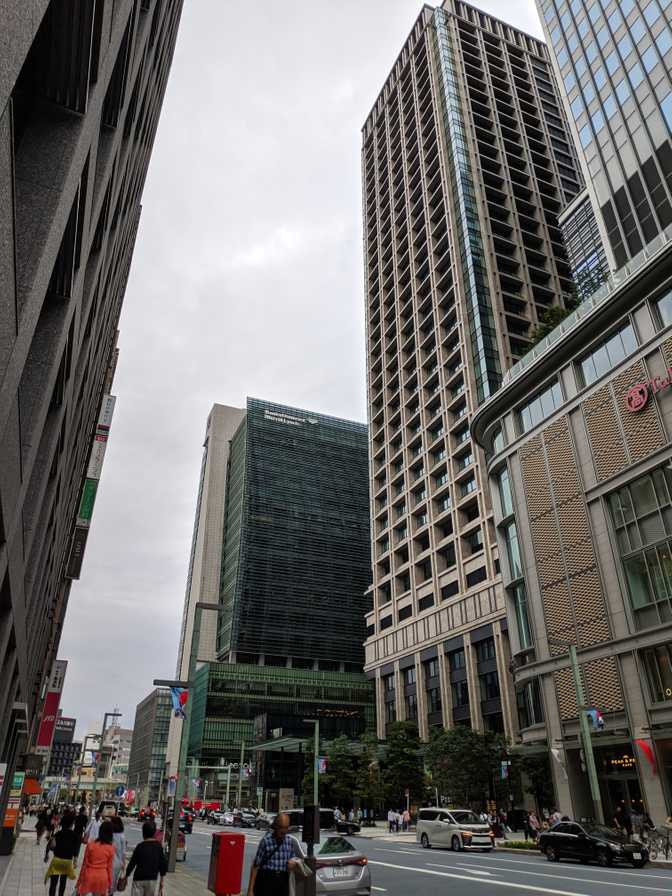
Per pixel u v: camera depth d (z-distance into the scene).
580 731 34.47
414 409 92.38
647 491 33.53
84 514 47.03
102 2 7.60
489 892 14.79
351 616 133.75
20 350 6.81
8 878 18.09
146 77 17.39
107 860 9.92
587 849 21.94
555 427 41.12
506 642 61.84
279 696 115.31
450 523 78.31
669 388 32.97
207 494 159.38
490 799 51.91
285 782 100.94
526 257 90.31
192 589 154.38
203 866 23.83
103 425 48.66
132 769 156.75
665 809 28.55
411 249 99.81
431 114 105.25
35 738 47.81
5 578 10.23
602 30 51.88
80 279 10.63
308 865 8.89
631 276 35.56
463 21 113.50
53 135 7.99
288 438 149.75
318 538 139.25
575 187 104.44
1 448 6.50
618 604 33.81
